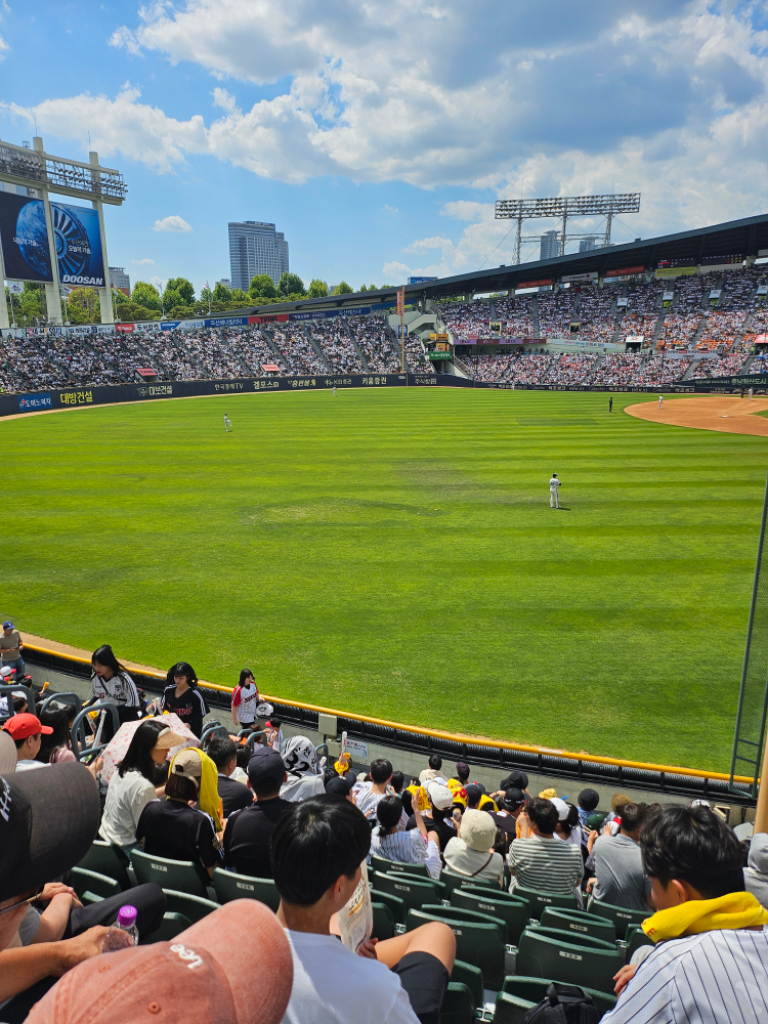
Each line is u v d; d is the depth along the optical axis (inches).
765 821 230.7
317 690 524.1
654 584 724.7
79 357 3221.0
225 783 282.7
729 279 3777.1
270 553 842.2
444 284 4097.0
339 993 81.4
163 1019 41.7
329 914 88.7
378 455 1530.5
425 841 278.2
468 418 2257.6
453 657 573.9
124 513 1040.8
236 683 532.1
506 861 289.9
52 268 3139.8
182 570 784.9
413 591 713.6
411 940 107.7
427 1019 94.1
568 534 901.2
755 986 86.4
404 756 438.3
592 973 175.2
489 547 852.0
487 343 4072.3
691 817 99.7
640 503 1060.5
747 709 298.2
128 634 620.4
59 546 879.1
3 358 2933.1
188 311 6683.1
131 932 105.0
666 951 92.4
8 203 2898.6
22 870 68.2
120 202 3341.5
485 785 428.5
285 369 3922.2
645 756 446.6
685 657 570.9
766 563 283.7
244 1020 49.6
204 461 1473.9
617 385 3380.9
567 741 462.0
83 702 494.9
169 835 209.6
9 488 1217.4
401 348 4111.7
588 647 589.0
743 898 95.7
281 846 86.9
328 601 690.8
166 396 3240.7
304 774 335.3
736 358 3393.2
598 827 342.0
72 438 1852.9
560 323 4003.4
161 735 232.1
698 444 1657.2
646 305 3882.9
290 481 1259.2
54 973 94.8
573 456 1493.6
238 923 57.9
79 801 75.7
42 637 614.5
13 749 102.7
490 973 189.6
